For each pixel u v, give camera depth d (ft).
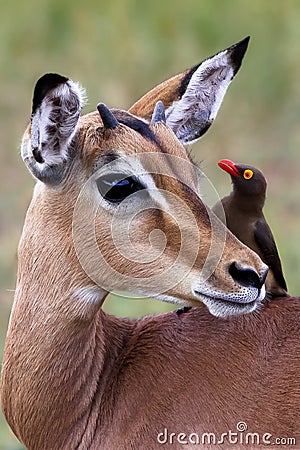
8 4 105.40
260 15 104.01
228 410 32.09
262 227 37.29
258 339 32.94
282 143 93.15
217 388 32.32
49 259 32.37
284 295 35.63
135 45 101.81
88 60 101.04
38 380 32.65
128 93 97.30
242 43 35.81
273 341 32.86
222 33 103.50
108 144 31.89
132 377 33.14
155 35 103.50
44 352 32.55
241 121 96.99
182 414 32.19
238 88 99.66
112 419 32.86
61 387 32.73
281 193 81.10
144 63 100.53
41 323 32.53
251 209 37.37
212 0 105.40
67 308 32.35
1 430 48.39
